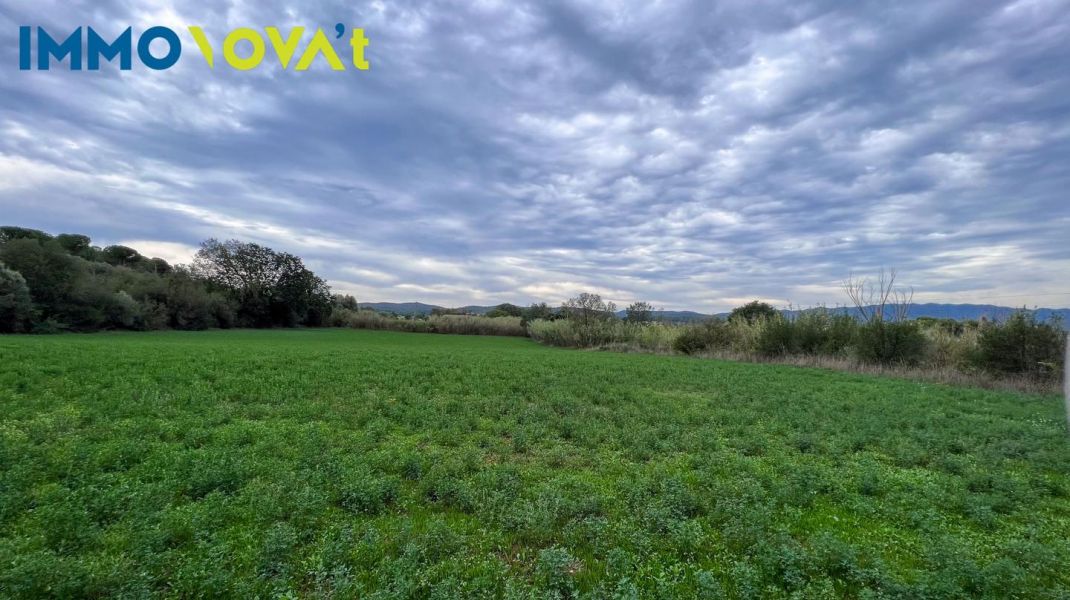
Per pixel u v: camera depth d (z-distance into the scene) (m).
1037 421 13.91
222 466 7.49
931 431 11.82
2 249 43.97
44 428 9.38
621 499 7.30
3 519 5.77
